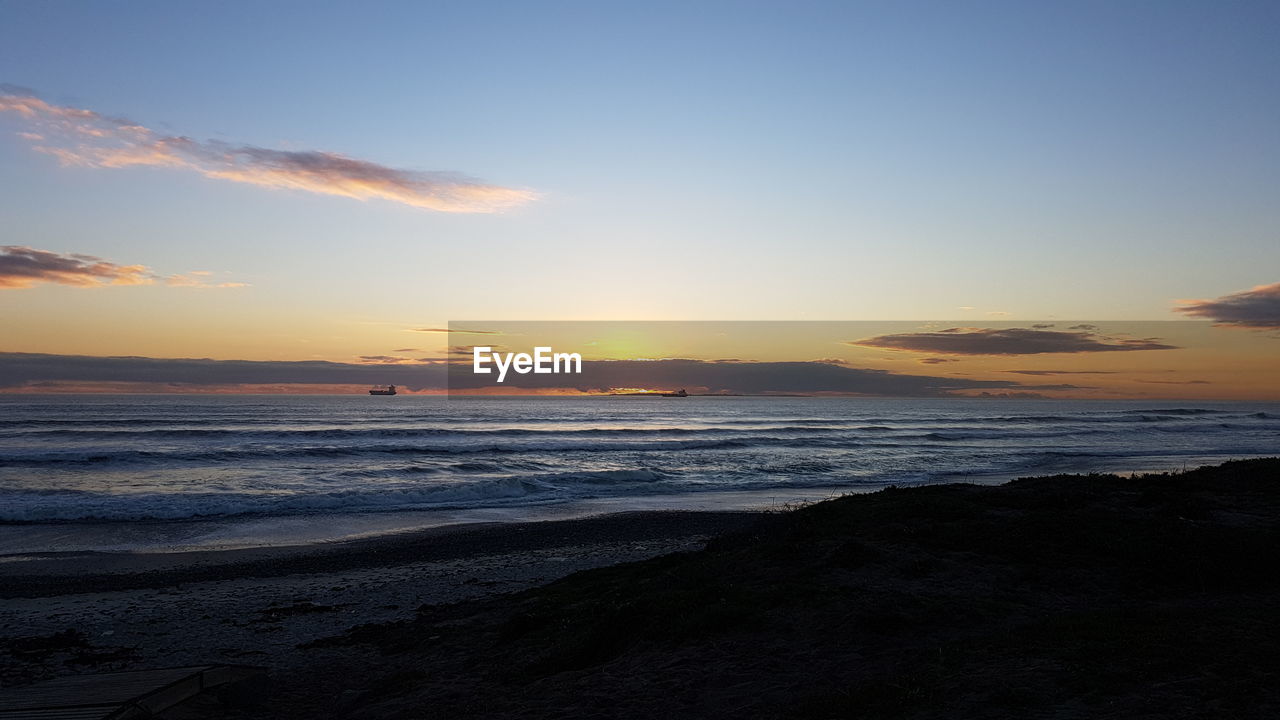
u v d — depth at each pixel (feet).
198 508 87.97
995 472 139.54
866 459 157.79
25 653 36.55
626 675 25.85
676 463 144.46
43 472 111.04
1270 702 17.58
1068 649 22.93
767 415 356.79
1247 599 28.71
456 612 42.37
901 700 20.17
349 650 36.19
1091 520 40.14
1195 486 51.78
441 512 91.81
